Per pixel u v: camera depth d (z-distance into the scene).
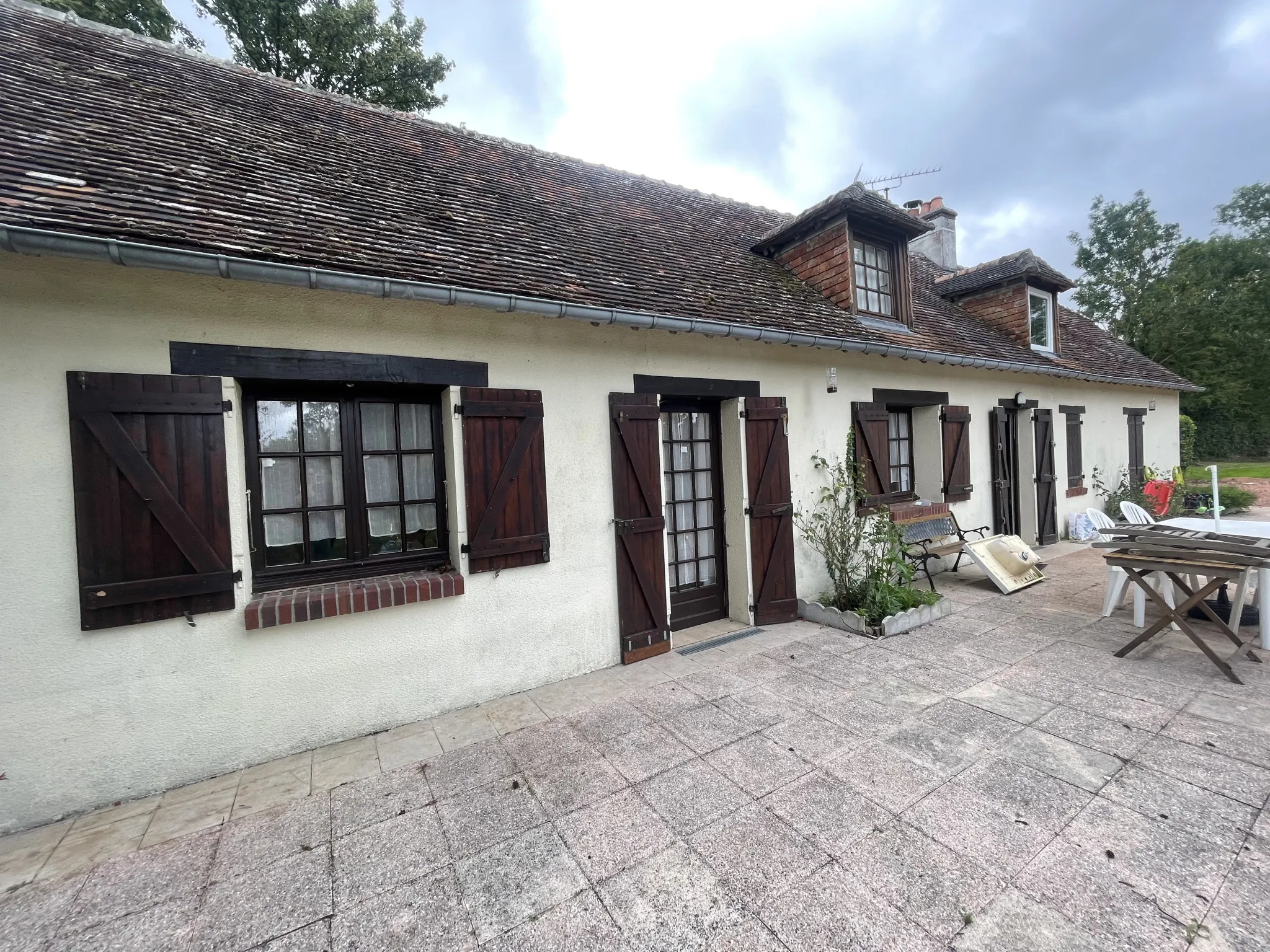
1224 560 3.62
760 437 5.07
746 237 7.25
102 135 3.31
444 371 3.49
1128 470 10.50
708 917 1.87
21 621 2.49
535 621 3.87
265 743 3.00
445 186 4.81
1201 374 23.05
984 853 2.10
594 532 4.14
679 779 2.70
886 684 3.68
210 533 2.83
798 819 2.36
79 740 2.60
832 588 5.67
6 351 2.45
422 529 3.65
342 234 3.34
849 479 5.69
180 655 2.79
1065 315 12.35
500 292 3.39
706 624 5.15
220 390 2.85
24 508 2.49
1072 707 3.23
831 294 6.29
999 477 7.73
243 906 2.01
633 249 5.23
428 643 3.45
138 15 9.77
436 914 1.94
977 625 4.85
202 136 3.85
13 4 4.36
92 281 2.61
